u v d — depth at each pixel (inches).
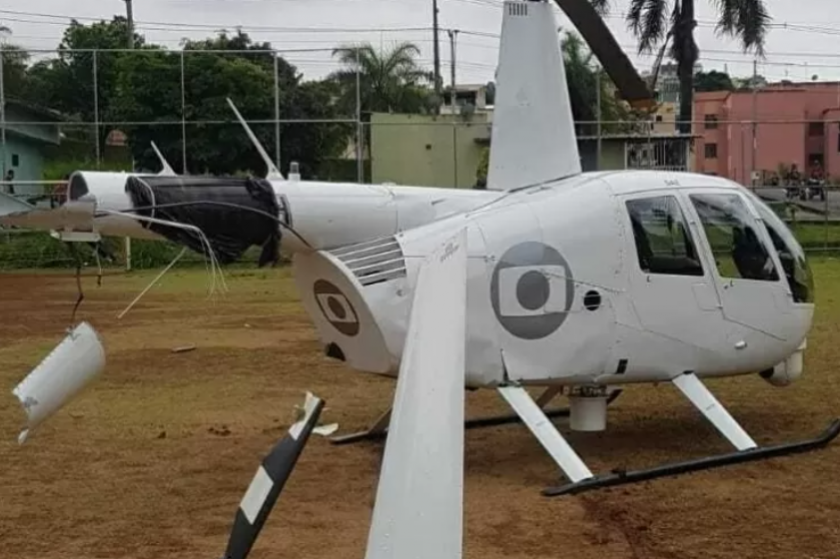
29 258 1143.6
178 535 245.3
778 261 318.7
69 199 263.1
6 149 1289.4
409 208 296.7
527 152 314.0
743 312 311.9
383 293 279.0
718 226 310.7
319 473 298.7
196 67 1311.5
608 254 294.8
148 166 1322.6
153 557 229.8
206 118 1310.3
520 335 287.4
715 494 270.2
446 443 82.0
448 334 91.1
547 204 295.0
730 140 1761.8
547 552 227.1
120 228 260.2
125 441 341.7
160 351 541.0
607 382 301.4
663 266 301.7
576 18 302.2
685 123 1232.2
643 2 1332.4
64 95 1665.8
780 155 1752.0
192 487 287.4
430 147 1295.5
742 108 1774.1
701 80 2802.7
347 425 363.6
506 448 327.9
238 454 324.2
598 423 309.6
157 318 687.7
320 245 286.5
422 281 102.4
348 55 1395.2
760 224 318.0
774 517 251.8
